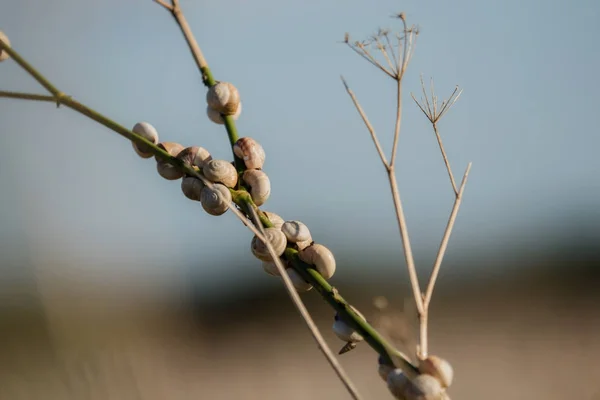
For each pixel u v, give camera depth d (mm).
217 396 9773
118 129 2113
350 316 1822
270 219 2135
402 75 1856
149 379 3379
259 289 14078
